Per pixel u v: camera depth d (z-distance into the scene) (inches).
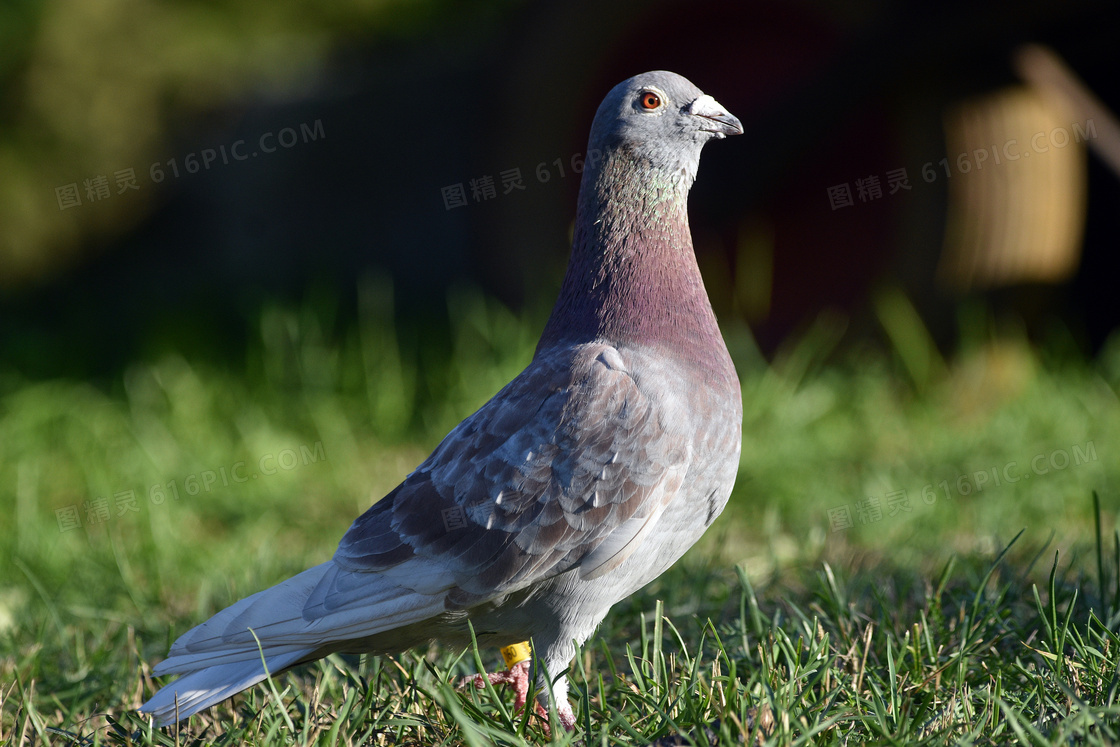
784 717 167.8
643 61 491.2
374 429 462.9
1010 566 269.0
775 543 333.1
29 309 745.6
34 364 591.8
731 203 469.1
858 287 486.0
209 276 732.0
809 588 267.7
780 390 437.1
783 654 204.4
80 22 756.6
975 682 202.5
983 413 430.3
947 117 439.8
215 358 569.0
